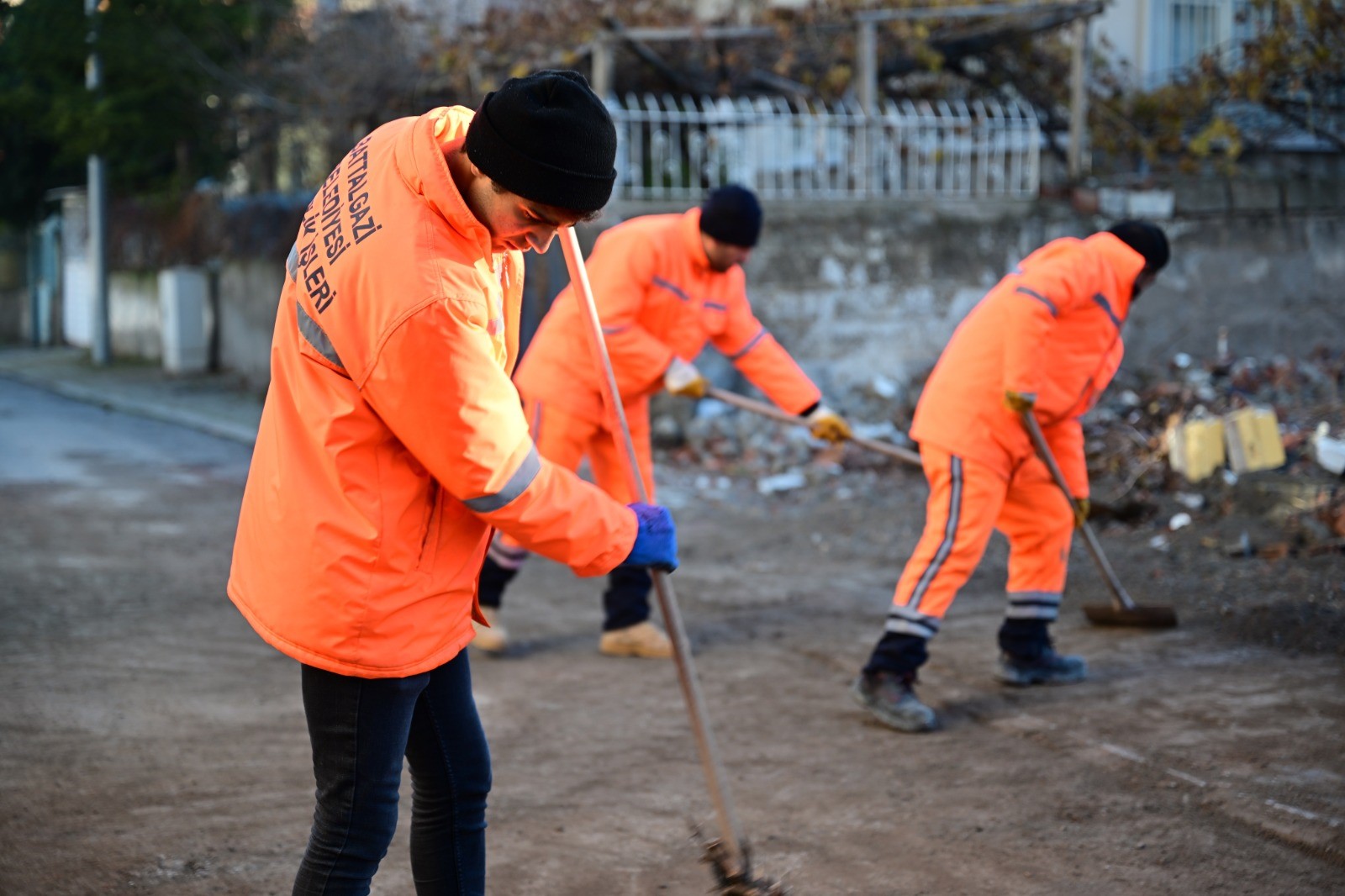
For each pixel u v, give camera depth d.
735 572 6.30
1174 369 9.46
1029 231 9.84
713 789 2.60
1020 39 10.59
